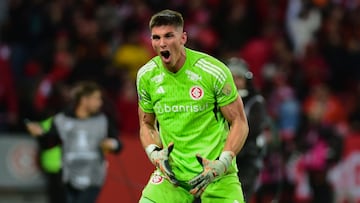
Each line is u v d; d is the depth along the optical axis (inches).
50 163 1386.6
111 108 1346.0
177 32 803.4
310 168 1544.0
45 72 1808.6
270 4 2031.3
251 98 1097.4
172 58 805.9
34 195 1566.2
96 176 1261.1
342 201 1633.9
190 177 826.2
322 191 1549.0
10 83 1717.5
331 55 1953.7
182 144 827.4
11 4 1978.3
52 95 1653.5
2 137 1555.1
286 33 1995.6
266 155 1423.5
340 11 2012.8
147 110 848.3
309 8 1993.1
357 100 1871.3
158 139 852.6
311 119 1642.5
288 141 1567.4
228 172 840.9
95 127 1258.0
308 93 1847.9
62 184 1338.6
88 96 1253.7
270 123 1250.6
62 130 1257.4
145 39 1900.8
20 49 1876.2
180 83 820.0
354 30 2027.6
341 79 1952.5
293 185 1536.7
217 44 1925.4
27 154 1553.9
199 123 824.9
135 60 1850.4
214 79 815.1
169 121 829.8
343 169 1637.6
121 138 1573.6
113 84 1788.9
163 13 803.4
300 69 1893.5
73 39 1897.1
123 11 1988.2
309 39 1982.0
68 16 1952.5
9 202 1567.4
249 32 1991.9
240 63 1098.1
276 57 1893.5
